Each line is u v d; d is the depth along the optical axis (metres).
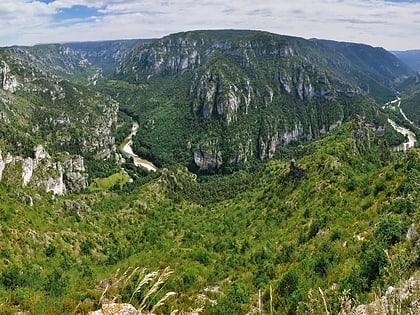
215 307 32.00
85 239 88.75
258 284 39.41
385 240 28.59
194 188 168.38
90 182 193.88
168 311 26.53
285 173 101.75
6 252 63.38
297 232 60.94
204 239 85.69
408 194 41.06
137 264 61.00
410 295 13.70
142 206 125.75
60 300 27.84
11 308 25.88
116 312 12.53
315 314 16.48
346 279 23.62
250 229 82.75
